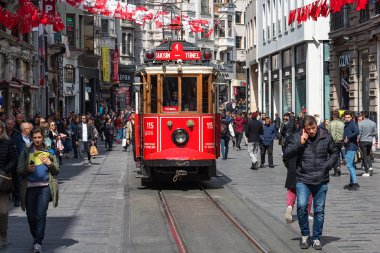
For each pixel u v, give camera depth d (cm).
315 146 1121
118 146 4653
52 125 2425
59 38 5278
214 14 9088
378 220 1416
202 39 8806
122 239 1235
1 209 1164
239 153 3719
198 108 2006
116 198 1820
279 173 2528
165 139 2005
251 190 1992
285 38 4903
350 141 1948
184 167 2036
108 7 2386
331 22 4019
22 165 1109
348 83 3959
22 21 1639
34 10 1648
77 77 6281
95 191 1986
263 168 2764
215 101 2030
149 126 2008
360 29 3519
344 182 2142
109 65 7294
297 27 4566
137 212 1580
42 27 3934
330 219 1430
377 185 2052
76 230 1329
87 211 1584
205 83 2011
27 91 4375
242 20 9681
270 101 5491
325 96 4375
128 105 8006
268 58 5588
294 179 1246
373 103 3419
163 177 2105
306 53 4431
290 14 1416
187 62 2061
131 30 8031
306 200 1128
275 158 3344
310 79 4378
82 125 3106
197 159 1973
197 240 1236
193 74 2006
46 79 4062
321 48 4362
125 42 7994
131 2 7081
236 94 9531
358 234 1259
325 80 4369
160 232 1316
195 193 1953
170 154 1980
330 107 4225
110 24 7525
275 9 5241
